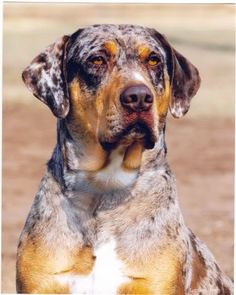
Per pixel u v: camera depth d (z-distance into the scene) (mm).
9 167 21453
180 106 9906
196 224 16953
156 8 38750
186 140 25375
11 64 30406
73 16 37812
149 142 9211
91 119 9320
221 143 24938
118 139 9117
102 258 9320
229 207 18453
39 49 32156
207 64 31375
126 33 9508
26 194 19234
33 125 26297
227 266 14172
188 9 38719
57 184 9477
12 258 14281
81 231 9359
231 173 21875
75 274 9320
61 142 9539
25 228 9570
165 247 9328
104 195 9383
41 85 9641
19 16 36719
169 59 9859
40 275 9336
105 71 9312
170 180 9641
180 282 9375
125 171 9383
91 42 9453
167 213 9469
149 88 9070
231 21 37000
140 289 9305
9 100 28500
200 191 19984
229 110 27672
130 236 9359
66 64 9602
